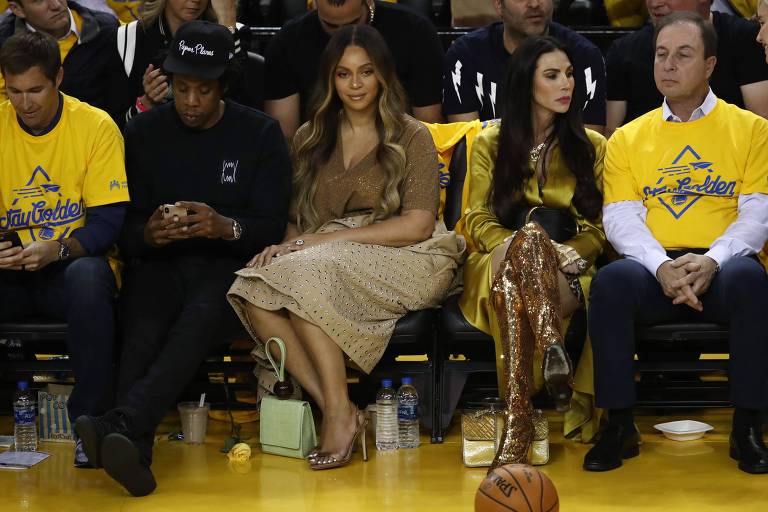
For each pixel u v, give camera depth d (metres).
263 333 15.91
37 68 15.99
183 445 16.50
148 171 16.81
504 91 17.00
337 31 16.89
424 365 16.47
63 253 16.08
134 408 14.70
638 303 15.45
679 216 16.45
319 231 16.92
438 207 17.11
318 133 17.08
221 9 19.58
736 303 15.12
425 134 16.84
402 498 13.86
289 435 15.67
